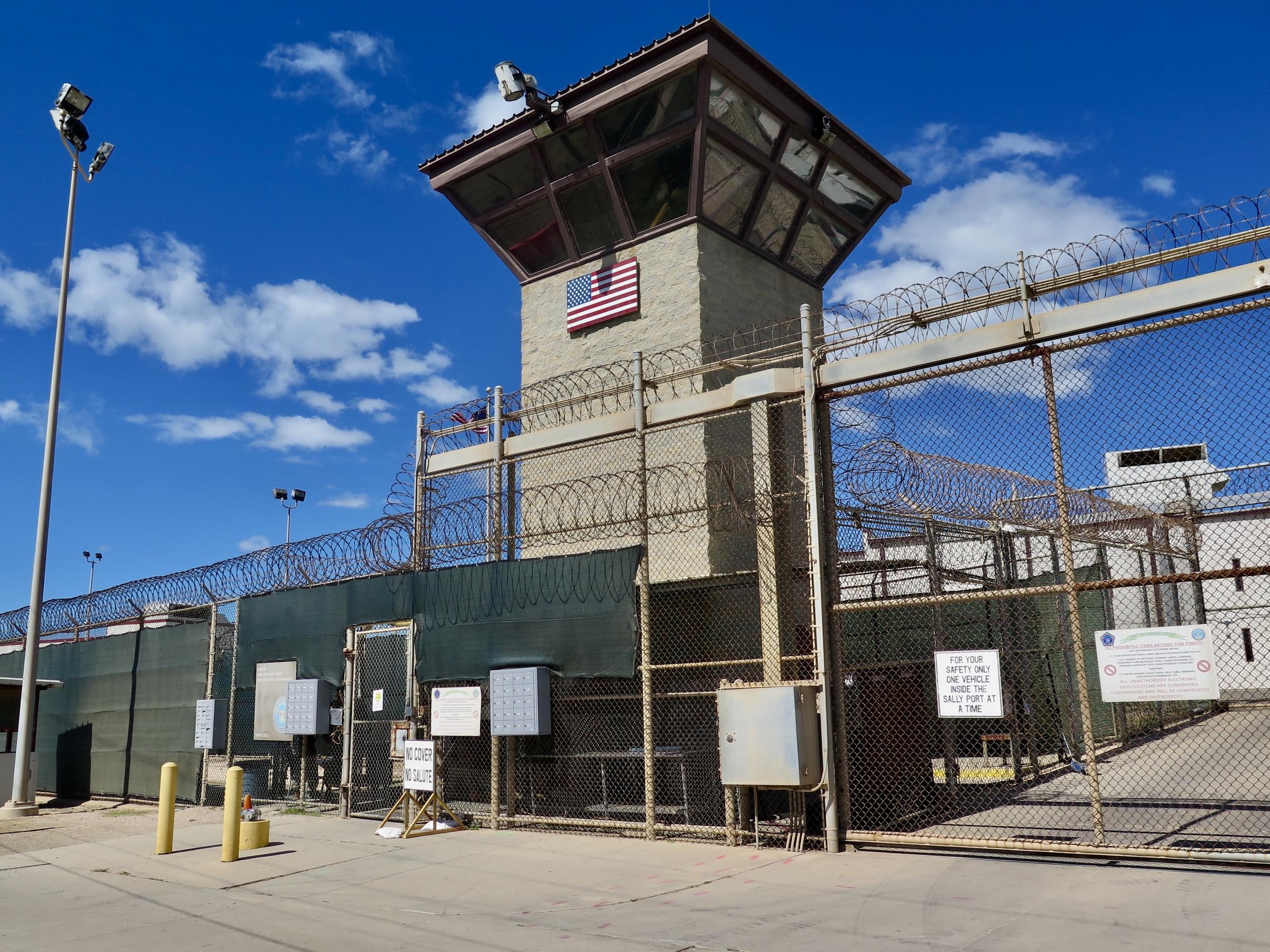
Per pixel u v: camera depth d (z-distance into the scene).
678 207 16.12
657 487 13.73
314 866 8.88
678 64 15.16
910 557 13.95
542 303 17.72
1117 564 18.36
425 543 11.97
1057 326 7.64
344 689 12.15
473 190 17.84
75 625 17.62
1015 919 5.76
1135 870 6.82
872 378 8.58
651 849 8.77
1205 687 6.62
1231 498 13.73
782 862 7.89
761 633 8.90
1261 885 6.15
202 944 6.27
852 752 9.02
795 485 10.05
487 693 11.44
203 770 13.97
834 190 18.27
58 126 16.34
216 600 14.26
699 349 15.09
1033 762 11.84
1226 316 6.98
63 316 16.19
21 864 9.96
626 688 10.75
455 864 8.63
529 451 11.47
